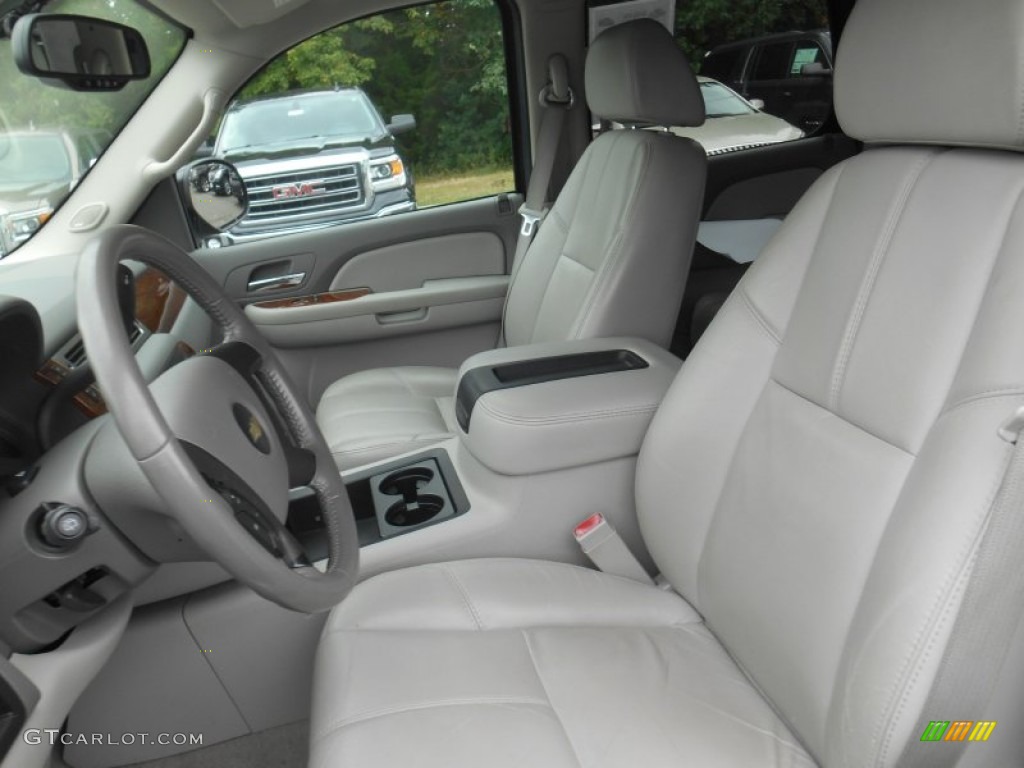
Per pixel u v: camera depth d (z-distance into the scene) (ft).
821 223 3.69
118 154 6.66
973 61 2.81
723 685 3.59
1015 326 2.57
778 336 3.75
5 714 2.82
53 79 4.41
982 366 2.61
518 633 3.82
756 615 3.43
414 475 5.13
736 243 8.79
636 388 4.68
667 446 4.06
